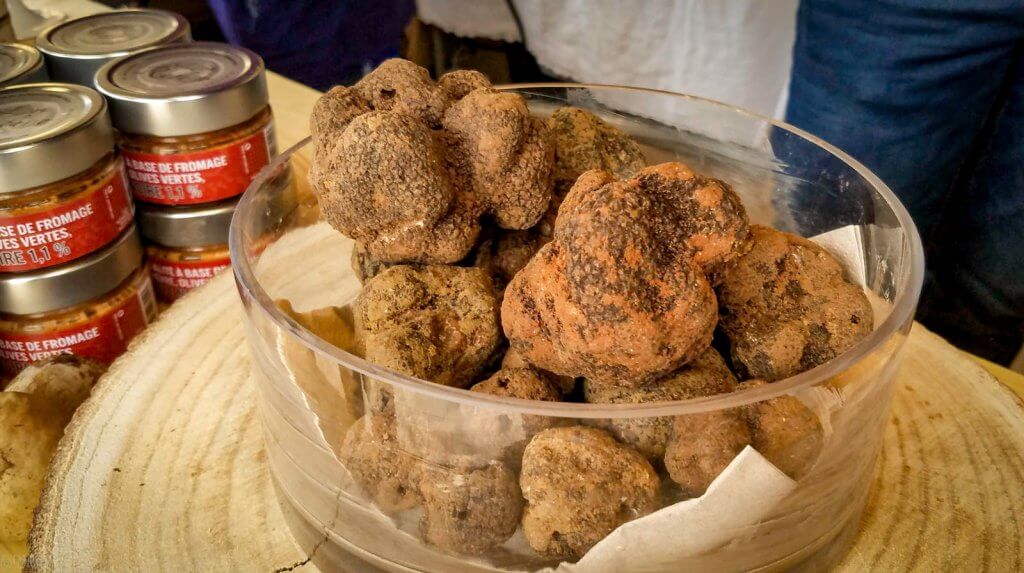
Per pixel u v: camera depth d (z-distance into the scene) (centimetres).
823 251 22
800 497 18
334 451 19
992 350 50
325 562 21
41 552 22
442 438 17
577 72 65
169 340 29
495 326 21
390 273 22
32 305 28
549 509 17
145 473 24
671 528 17
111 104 30
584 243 17
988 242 47
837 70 44
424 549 19
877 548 22
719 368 20
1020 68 43
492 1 66
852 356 17
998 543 22
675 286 17
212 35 64
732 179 28
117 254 30
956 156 44
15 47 35
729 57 56
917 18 40
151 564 21
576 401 21
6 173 26
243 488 24
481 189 22
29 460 24
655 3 58
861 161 44
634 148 25
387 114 20
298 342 17
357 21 62
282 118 44
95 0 59
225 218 32
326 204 21
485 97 21
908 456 24
